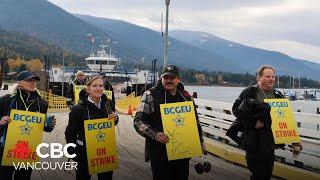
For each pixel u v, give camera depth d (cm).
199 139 318
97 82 339
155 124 318
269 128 357
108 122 342
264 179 355
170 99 319
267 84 371
